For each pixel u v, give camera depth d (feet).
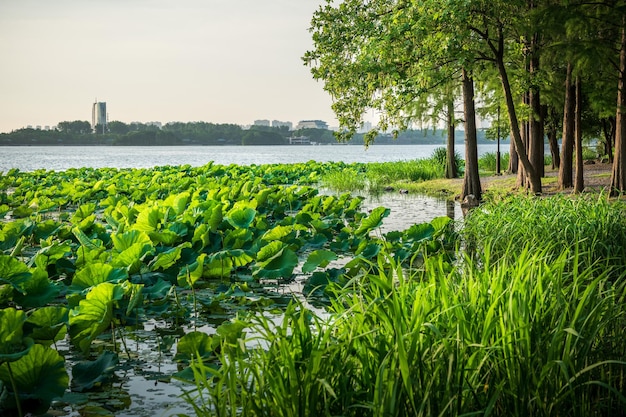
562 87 73.41
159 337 22.58
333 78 70.28
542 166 82.58
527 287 15.48
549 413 12.63
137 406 16.65
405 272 29.12
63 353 21.12
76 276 23.24
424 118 97.14
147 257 28.17
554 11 54.34
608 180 70.74
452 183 91.40
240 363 13.44
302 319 13.80
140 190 69.10
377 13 67.72
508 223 33.76
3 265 21.98
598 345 14.87
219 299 25.61
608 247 27.27
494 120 97.25
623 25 53.78
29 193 71.97
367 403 12.00
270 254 28.91
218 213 37.55
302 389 12.35
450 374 12.24
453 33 55.83
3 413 14.89
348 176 97.71
